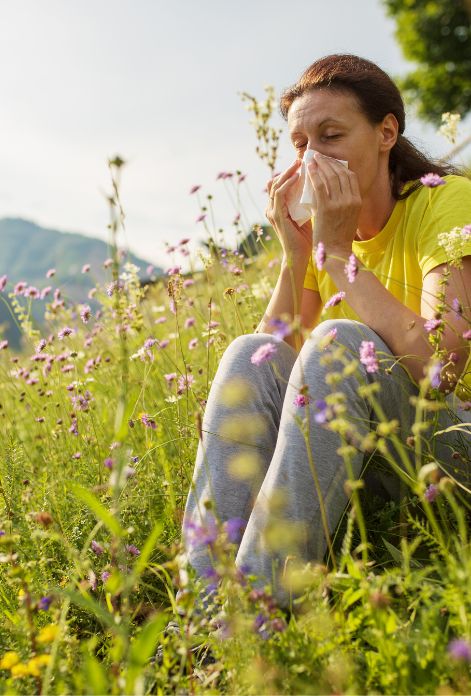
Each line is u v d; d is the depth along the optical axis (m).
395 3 23.73
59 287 3.54
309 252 2.49
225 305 3.38
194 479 1.86
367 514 2.02
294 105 2.25
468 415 1.96
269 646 1.42
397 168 2.29
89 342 3.58
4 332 3.64
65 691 1.40
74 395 3.00
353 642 1.43
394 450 1.88
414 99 23.25
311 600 1.48
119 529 1.46
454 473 1.87
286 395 1.76
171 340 3.75
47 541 2.05
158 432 2.72
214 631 1.57
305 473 1.67
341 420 1.45
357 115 2.17
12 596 1.96
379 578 1.42
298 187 2.39
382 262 2.30
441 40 23.06
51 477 2.48
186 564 1.53
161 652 1.65
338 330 1.80
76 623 1.91
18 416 3.38
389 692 1.29
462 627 1.34
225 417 1.88
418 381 1.87
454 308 1.84
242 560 1.65
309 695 1.29
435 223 2.07
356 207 2.11
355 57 2.27
